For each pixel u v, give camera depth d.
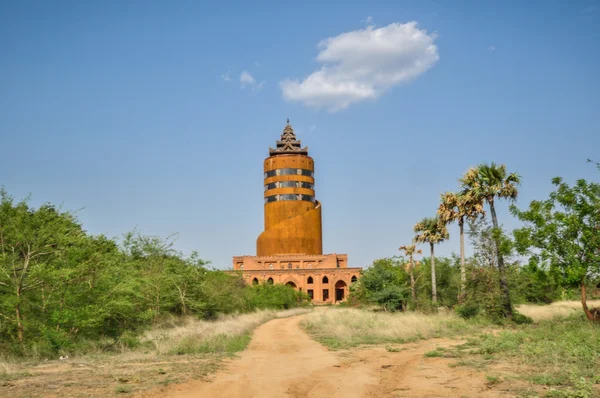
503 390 11.81
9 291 20.66
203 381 13.57
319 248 122.38
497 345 19.42
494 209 38.53
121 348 21.67
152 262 40.09
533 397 10.89
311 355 20.25
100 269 24.12
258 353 21.09
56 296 22.05
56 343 20.16
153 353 19.95
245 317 48.41
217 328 31.56
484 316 34.91
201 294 42.31
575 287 28.62
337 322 37.25
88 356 19.19
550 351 16.84
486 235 37.06
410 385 13.05
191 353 20.25
